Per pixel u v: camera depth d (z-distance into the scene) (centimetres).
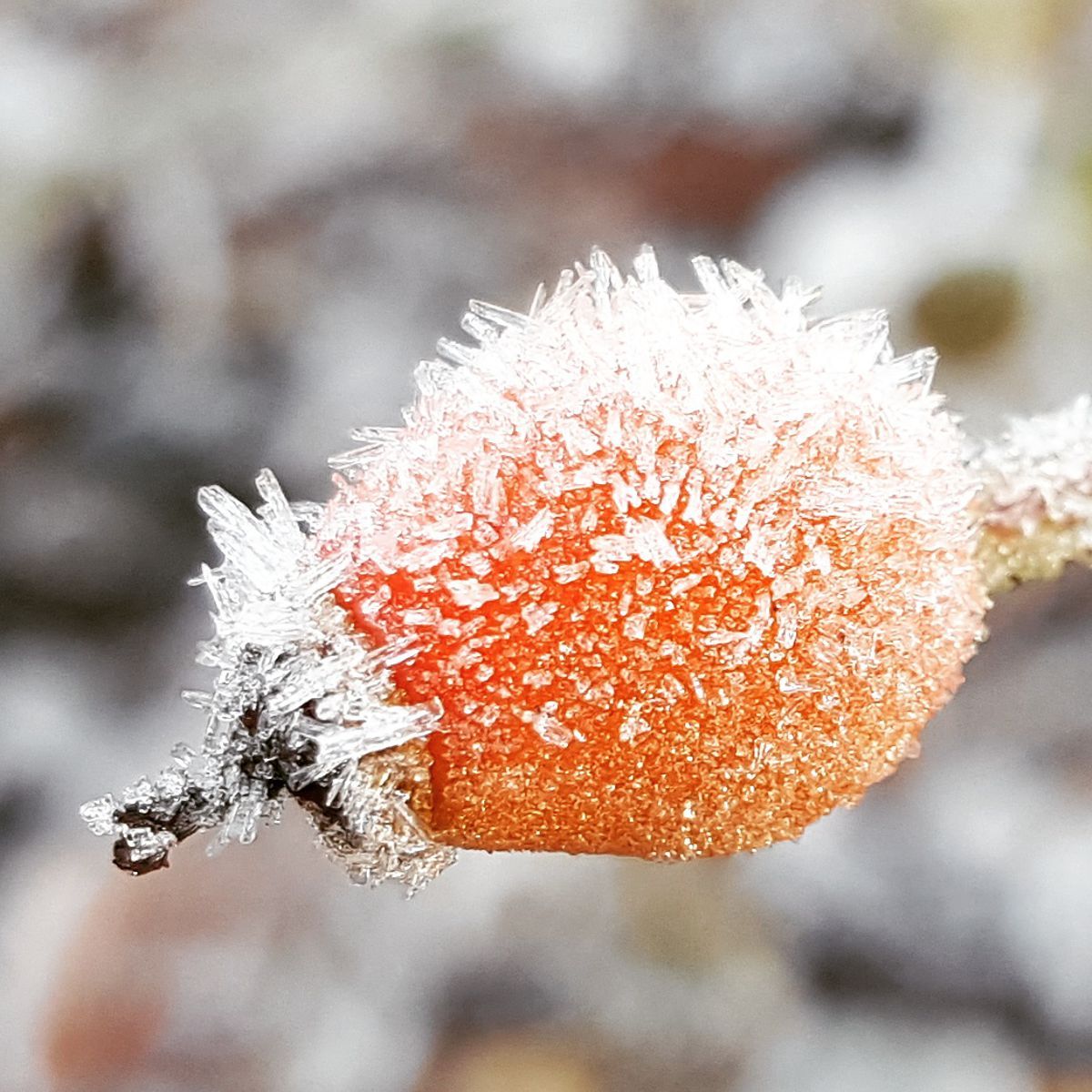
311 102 28
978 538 9
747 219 26
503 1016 18
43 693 22
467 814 8
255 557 8
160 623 23
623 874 18
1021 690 20
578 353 8
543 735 8
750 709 8
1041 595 21
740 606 8
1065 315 23
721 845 8
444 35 29
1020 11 26
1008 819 19
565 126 28
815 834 19
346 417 24
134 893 19
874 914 18
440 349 8
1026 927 17
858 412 8
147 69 30
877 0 28
